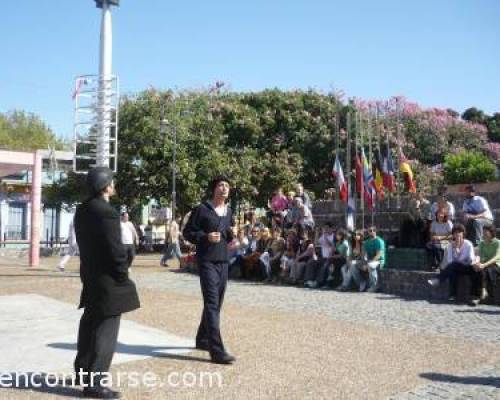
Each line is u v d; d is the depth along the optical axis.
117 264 4.97
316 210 20.52
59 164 26.38
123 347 6.80
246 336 7.62
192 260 17.42
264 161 30.56
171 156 27.88
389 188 18.02
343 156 28.50
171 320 8.66
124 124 28.31
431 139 33.34
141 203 29.30
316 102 33.38
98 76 14.64
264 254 15.26
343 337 7.68
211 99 32.28
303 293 12.63
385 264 13.71
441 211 13.27
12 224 33.53
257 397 5.09
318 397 5.12
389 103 28.53
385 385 5.52
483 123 46.16
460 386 5.54
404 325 8.73
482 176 25.59
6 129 44.44
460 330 8.38
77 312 9.23
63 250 27.28
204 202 6.46
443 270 11.52
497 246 11.09
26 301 10.47
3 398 4.96
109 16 14.73
